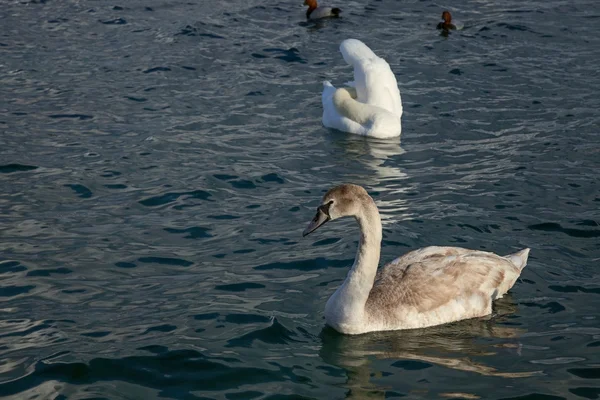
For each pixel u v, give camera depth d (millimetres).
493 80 20453
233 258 11492
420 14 26719
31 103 18062
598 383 8555
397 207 13312
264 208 13242
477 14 26578
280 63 21703
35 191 13609
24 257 11352
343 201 9461
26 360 8906
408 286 9859
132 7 26125
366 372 8820
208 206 13242
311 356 9117
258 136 16781
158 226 12461
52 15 24938
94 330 9531
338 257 11516
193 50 22266
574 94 19328
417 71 21172
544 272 11031
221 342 9320
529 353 9172
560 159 15422
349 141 16766
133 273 11000
